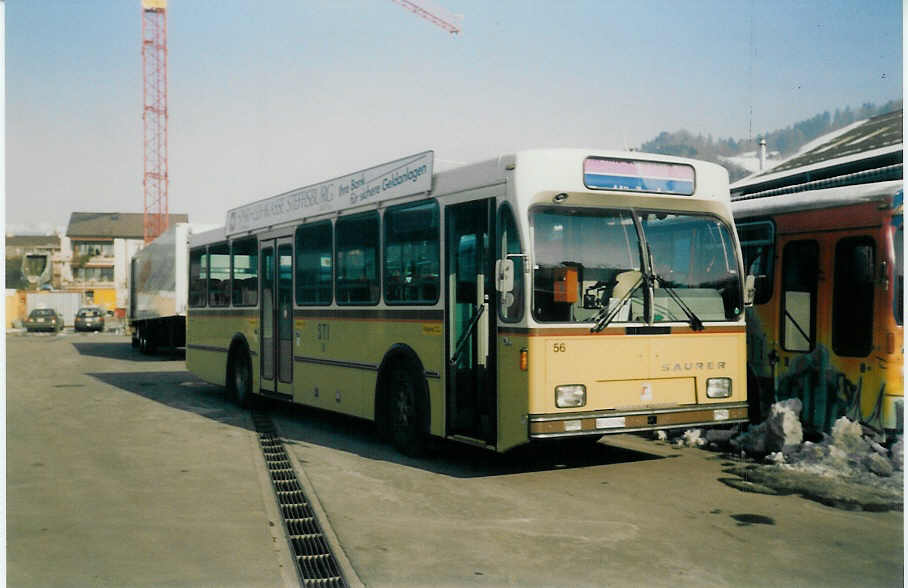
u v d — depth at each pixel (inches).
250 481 315.0
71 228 3004.4
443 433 335.0
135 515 264.1
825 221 348.2
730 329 325.4
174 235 959.0
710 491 293.4
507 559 219.0
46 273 2965.1
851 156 462.3
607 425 296.8
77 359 1035.3
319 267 438.3
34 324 1936.5
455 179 330.3
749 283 330.3
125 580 203.3
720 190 331.6
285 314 476.7
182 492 296.5
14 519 259.0
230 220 562.6
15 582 201.5
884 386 320.5
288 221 474.0
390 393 376.2
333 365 421.4
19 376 783.7
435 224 340.5
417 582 201.9
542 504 276.8
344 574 207.3
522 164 298.2
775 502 277.6
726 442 376.2
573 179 302.8
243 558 220.7
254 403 536.1
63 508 272.7
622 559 218.8
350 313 405.4
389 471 331.0
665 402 310.2
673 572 208.5
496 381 305.9
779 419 346.6
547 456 361.1
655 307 311.6
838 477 309.9
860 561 217.2
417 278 352.5
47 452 376.8
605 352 299.6
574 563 215.6
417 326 351.9
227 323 565.6
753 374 382.6
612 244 306.8
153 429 447.2
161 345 1105.4
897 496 282.7
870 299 327.6
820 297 348.5
